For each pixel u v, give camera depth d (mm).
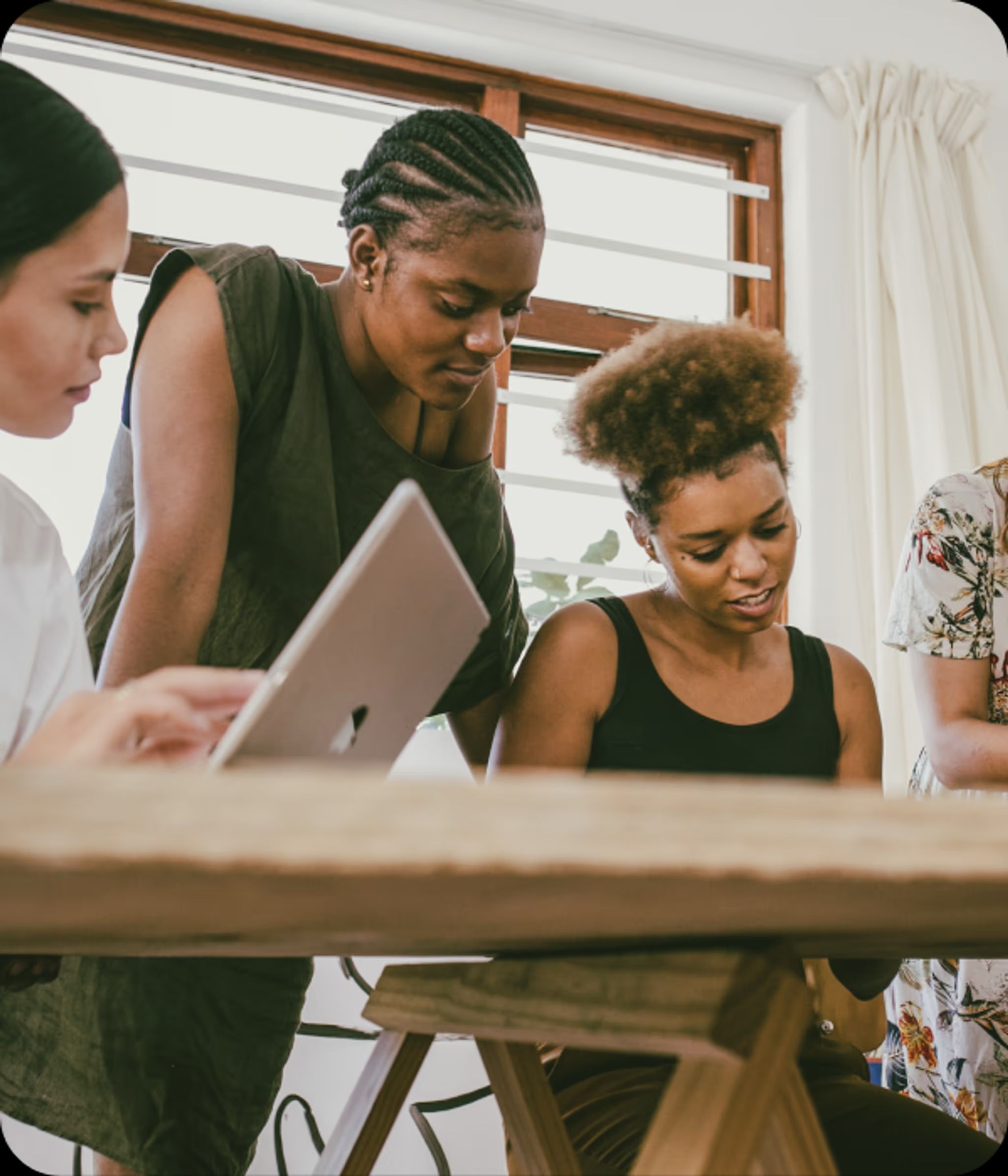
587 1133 720
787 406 984
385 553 454
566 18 2533
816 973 945
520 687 1013
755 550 963
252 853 205
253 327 985
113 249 856
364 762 598
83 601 1078
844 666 1064
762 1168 438
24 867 201
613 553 2350
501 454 2350
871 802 248
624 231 2600
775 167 2693
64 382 856
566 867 220
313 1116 1562
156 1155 1040
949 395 2443
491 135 980
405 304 971
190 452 929
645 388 972
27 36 2256
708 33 2615
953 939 434
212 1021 1062
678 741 980
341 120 2387
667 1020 387
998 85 2807
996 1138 1123
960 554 1206
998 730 1129
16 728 879
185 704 613
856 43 2729
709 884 248
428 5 2439
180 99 2295
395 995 627
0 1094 1039
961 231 2621
